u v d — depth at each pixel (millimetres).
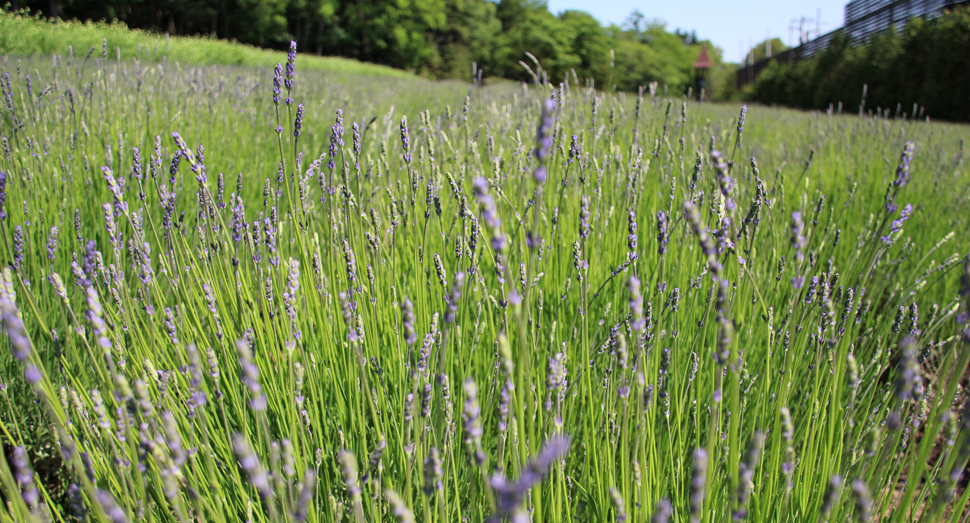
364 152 3430
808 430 1426
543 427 1396
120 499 1291
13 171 2861
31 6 34094
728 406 1827
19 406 2080
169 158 3621
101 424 996
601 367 2031
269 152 4746
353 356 1524
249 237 1746
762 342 2131
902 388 860
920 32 20344
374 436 1688
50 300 2271
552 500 1246
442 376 1095
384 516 1443
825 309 1444
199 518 1100
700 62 39781
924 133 6613
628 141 4484
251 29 42844
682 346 1927
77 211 1908
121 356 1410
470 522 1522
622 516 953
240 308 1747
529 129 3926
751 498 1453
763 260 2393
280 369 1538
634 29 57844
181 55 16594
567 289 2238
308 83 8773
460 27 56688
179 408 1499
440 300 2074
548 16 48750
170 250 1767
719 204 1856
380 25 49750
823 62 26547
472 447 1045
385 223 2590
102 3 37094
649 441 1343
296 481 1327
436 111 8383
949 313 1640
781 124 9375
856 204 3893
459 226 2123
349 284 1742
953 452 1063
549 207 2666
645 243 2664
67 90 3623
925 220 3781
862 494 770
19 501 947
